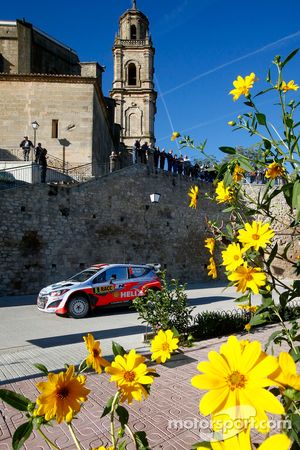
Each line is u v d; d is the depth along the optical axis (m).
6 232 16.69
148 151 23.56
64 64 34.09
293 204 1.64
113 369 1.38
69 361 6.38
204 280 25.36
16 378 5.51
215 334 8.12
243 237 1.54
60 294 11.00
